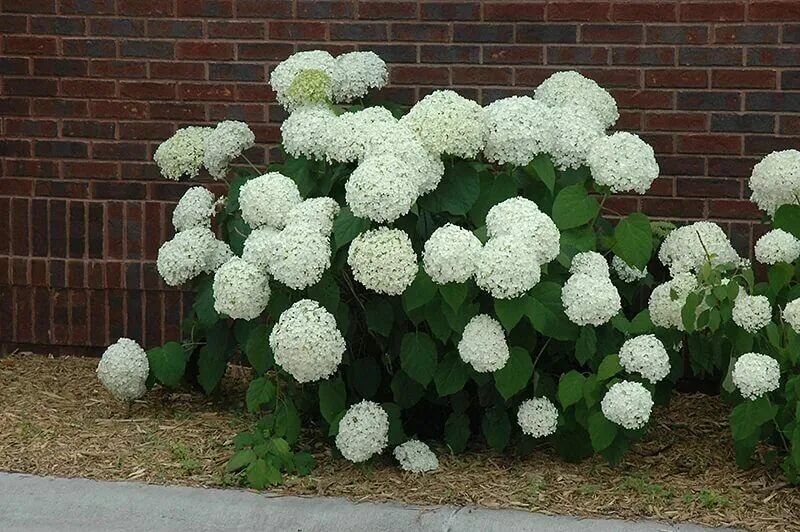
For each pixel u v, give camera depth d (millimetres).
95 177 7484
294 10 7336
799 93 7102
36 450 6562
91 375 7344
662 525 6035
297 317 6250
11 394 7105
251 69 7383
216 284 6383
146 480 6355
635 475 6406
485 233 6348
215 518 6117
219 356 6836
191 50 7402
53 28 7449
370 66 6809
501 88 7262
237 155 6914
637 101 7188
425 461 6418
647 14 7152
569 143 6488
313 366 6254
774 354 6398
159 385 7191
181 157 6930
